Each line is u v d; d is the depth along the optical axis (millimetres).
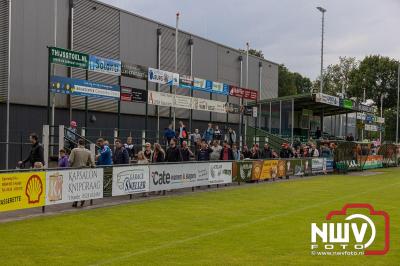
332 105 41312
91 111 29500
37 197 12766
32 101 25984
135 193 16641
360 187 22500
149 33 35000
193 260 8102
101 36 30844
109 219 12219
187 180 19250
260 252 8758
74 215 12773
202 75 41062
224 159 23141
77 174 14156
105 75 30203
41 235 10055
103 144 16484
